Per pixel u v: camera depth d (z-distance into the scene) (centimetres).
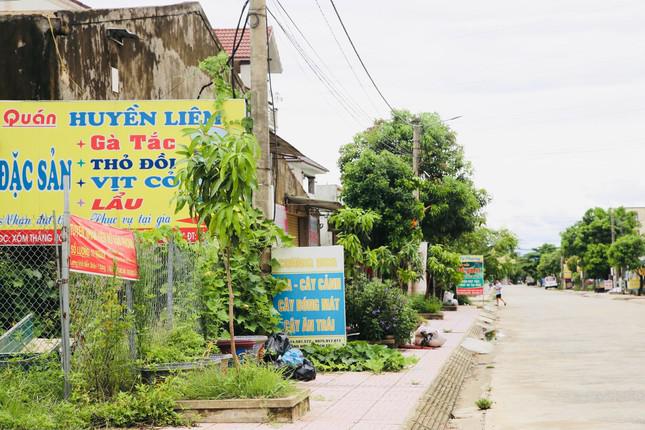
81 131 1396
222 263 1404
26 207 1380
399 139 3725
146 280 1063
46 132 1391
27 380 910
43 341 1067
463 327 2803
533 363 1877
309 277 1529
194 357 1062
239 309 1426
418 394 1205
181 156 1398
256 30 1407
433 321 3169
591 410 1192
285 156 2733
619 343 2320
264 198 1430
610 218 8750
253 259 1453
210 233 956
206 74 1961
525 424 1103
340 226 1998
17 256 1371
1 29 1410
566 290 11531
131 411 912
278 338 1345
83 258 913
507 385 1516
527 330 3008
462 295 4988
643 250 7719
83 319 962
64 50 1435
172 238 1139
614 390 1388
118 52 1597
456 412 1272
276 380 998
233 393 967
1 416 802
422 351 1888
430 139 3706
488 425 1112
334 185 3981
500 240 6900
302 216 2538
